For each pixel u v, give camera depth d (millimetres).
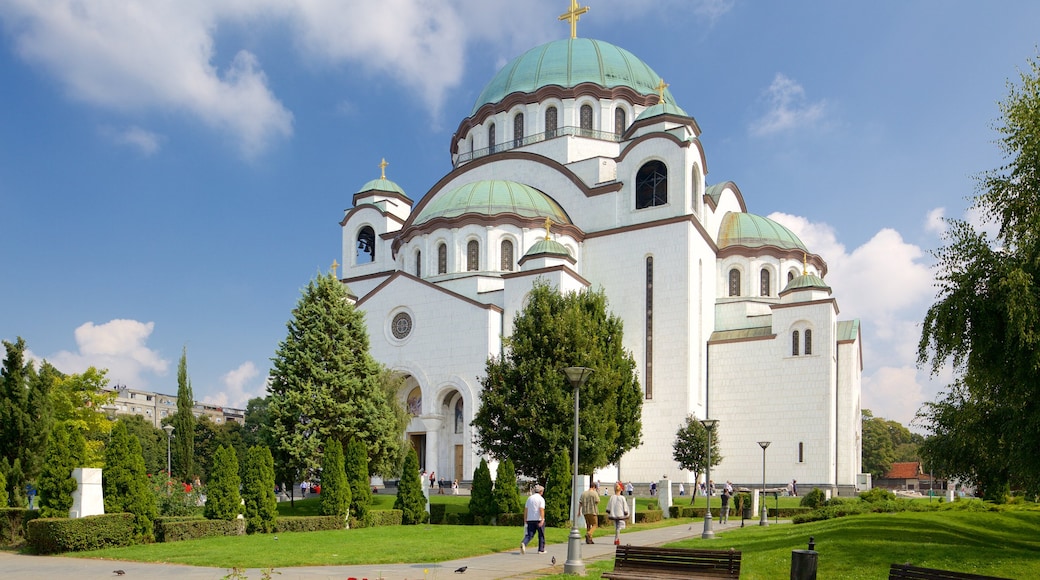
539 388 41656
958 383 25828
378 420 44000
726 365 65000
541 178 70938
